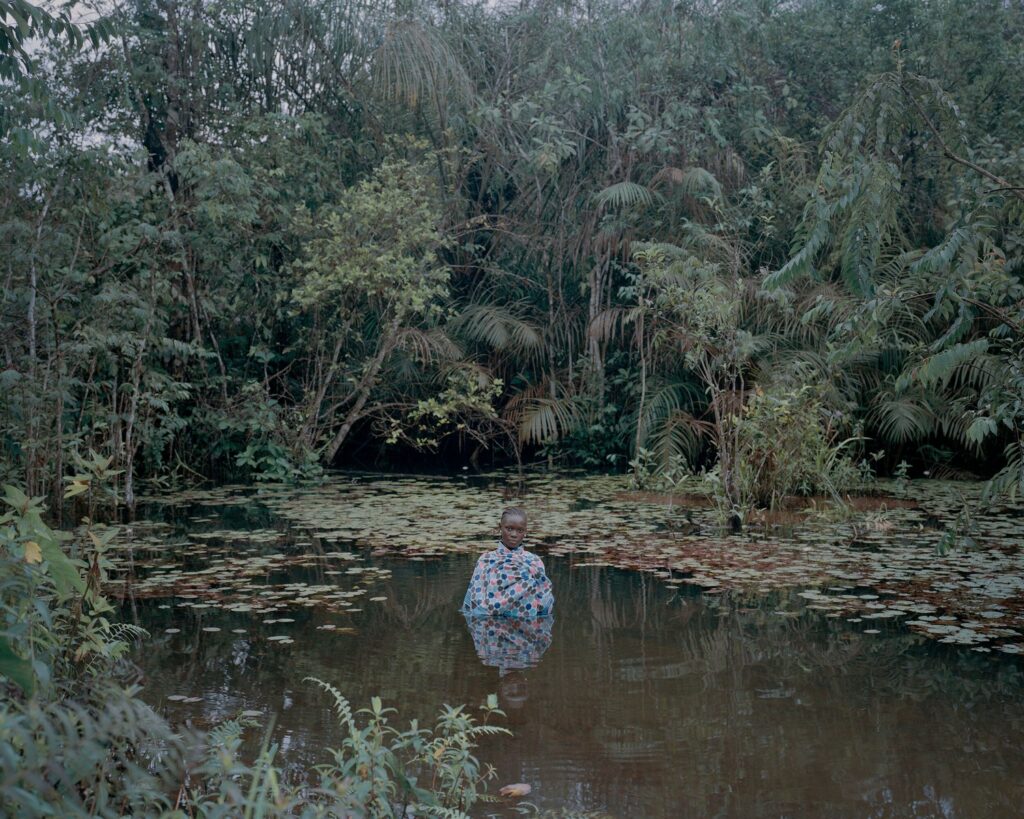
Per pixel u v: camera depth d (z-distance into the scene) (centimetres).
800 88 1352
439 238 1255
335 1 1327
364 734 292
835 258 866
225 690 424
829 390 1084
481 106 1320
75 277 939
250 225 1221
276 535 834
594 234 1369
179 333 1242
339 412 1427
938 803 317
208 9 1280
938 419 1164
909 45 1288
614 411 1366
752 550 759
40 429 930
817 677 451
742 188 1313
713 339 1024
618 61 1348
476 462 1466
